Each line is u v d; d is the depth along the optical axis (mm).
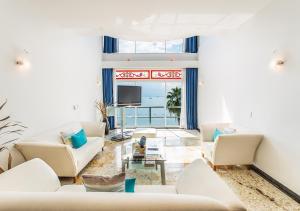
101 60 8562
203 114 7895
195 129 8750
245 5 3736
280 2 3455
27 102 3852
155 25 4734
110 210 1501
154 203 1537
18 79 3611
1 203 1535
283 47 3404
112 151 5680
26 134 3828
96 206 1513
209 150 4516
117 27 4891
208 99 7266
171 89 9211
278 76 3537
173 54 8711
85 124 5730
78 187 2627
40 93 4258
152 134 6043
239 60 4906
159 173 4156
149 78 9000
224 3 3619
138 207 1514
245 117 4652
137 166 4250
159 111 9609
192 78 8703
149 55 8703
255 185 3646
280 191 3426
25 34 3773
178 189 2451
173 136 7445
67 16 4215
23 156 3668
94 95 7633
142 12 3969
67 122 5445
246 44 4574
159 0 3479
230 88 5422
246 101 4602
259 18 4055
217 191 1862
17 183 2152
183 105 8891
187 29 5031
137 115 9547
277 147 3584
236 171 4262
